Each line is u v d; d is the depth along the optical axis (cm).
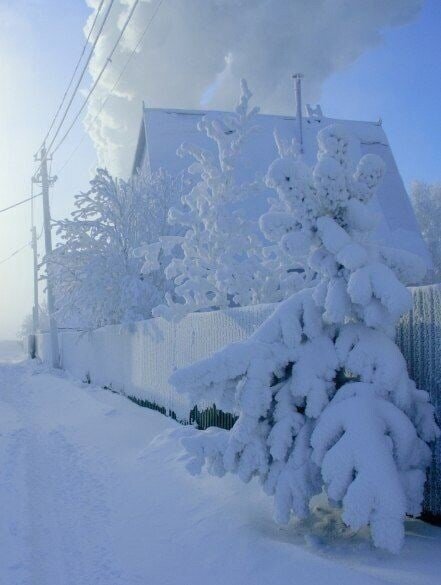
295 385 500
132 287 1716
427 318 507
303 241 505
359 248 484
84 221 1841
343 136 516
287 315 519
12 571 505
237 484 645
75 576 491
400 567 418
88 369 2112
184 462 757
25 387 2133
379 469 427
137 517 616
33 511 663
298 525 523
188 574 473
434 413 499
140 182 1952
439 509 496
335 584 404
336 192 499
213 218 973
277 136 966
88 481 774
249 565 460
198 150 984
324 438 463
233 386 527
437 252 3841
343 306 491
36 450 995
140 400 1377
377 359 488
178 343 1080
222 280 924
